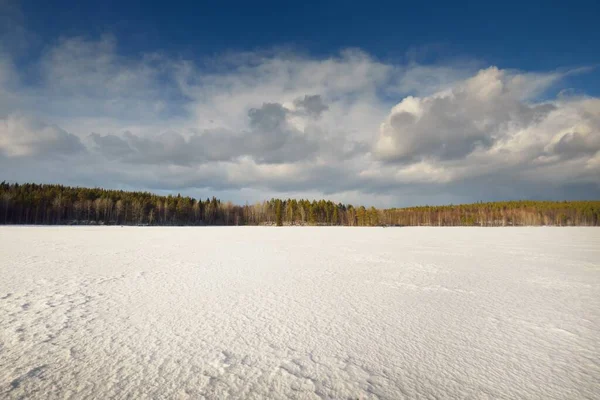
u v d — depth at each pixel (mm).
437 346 4598
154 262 13266
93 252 16672
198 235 35188
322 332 5148
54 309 6297
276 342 4715
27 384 3434
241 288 8430
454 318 5922
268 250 18797
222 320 5730
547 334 5090
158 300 7102
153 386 3424
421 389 3408
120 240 25453
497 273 10984
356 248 20359
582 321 5742
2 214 65562
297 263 13297
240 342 4699
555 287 8719
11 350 4328
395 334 5070
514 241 27797
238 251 18094
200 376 3662
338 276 10297
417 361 4105
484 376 3711
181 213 90125
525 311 6391
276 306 6695
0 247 18562
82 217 75750
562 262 13875
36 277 9703
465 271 11367
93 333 5004
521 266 12680
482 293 7969
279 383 3516
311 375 3711
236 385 3465
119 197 90125
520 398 3240
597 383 3547
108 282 9070
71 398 3170
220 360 4094
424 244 23969
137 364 3953
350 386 3465
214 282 9188
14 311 6137
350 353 4344
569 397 3260
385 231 50844
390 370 3850
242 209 110812
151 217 82312
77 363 3963
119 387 3395
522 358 4207
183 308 6473
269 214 110000
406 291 8180
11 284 8664
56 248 18375
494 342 4754
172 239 27766
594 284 9109
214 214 103188
